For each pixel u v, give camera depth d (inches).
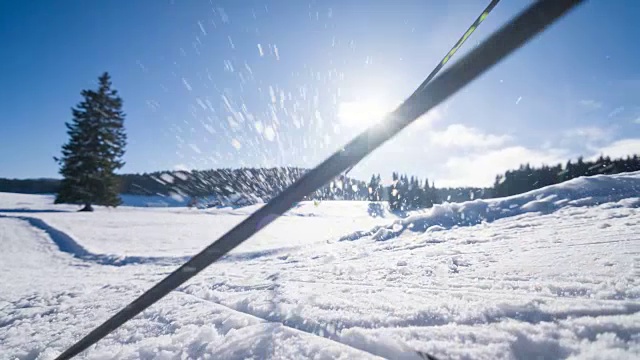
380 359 43.0
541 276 72.4
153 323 73.6
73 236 494.0
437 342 44.8
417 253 135.0
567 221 157.6
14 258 358.6
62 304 117.6
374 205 1195.3
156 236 539.5
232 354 49.8
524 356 39.3
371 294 73.9
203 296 98.2
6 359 65.9
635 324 41.8
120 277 194.9
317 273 115.9
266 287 99.9
